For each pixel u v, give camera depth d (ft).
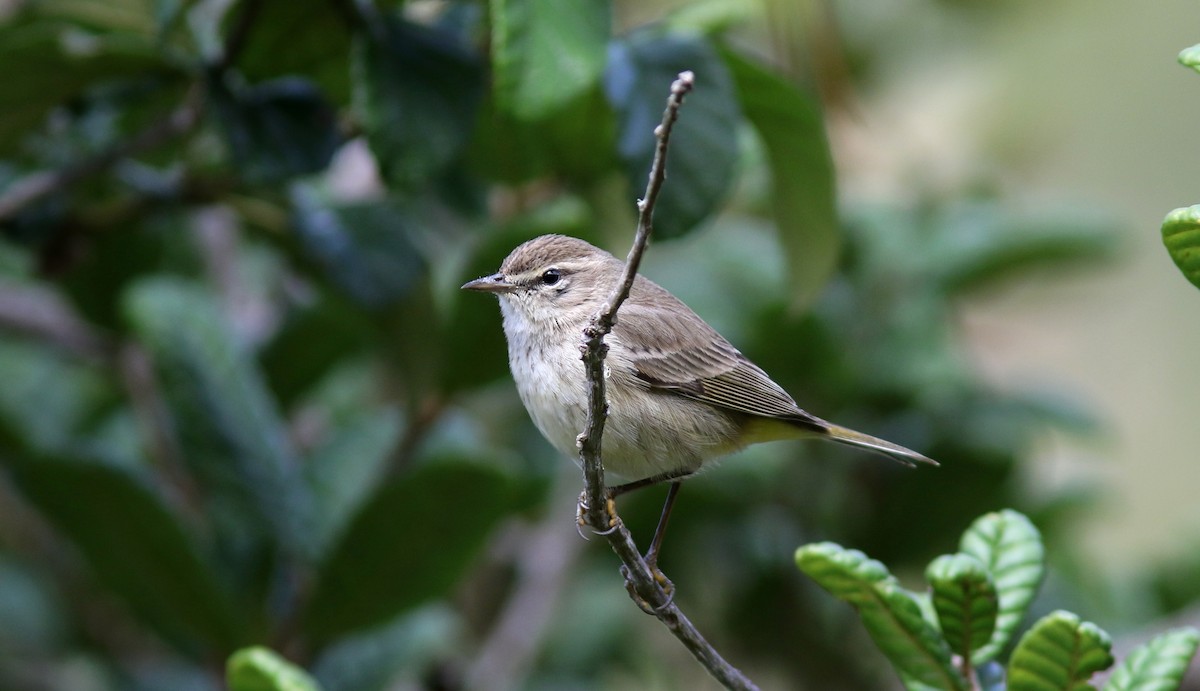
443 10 29.78
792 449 38.52
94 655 36.99
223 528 28.86
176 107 29.53
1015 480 38.24
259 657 20.21
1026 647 17.94
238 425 29.17
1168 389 51.21
